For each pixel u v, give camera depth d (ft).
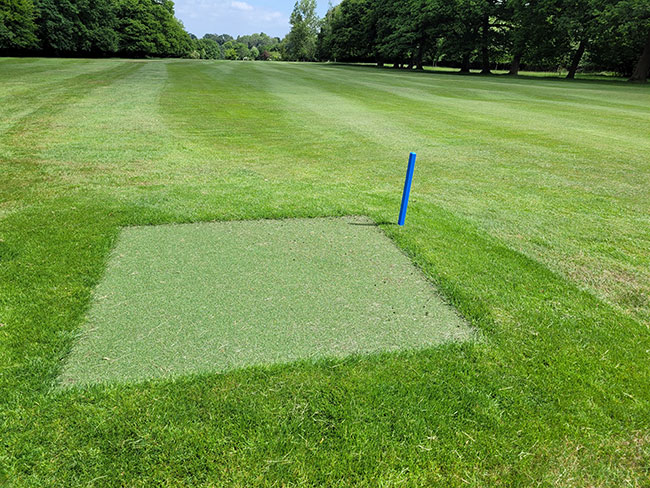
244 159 26.16
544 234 16.52
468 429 7.56
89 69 90.17
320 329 10.08
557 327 10.61
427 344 9.76
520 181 23.50
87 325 9.79
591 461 7.05
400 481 6.56
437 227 16.56
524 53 135.03
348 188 21.09
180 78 79.77
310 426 7.47
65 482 6.31
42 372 8.32
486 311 11.14
